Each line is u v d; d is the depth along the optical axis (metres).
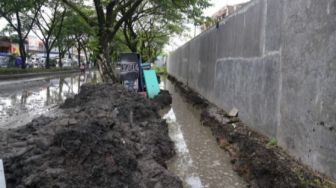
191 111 14.91
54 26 34.12
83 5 24.25
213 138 9.77
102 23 16.70
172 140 9.29
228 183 6.42
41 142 5.46
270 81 7.37
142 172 5.57
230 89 11.12
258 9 8.30
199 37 18.67
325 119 4.94
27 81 25.22
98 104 10.12
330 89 4.80
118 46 34.72
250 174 6.37
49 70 35.91
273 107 7.17
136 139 7.17
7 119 10.23
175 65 35.38
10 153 5.28
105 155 5.05
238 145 7.89
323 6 5.02
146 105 11.50
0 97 15.87
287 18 6.39
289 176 5.29
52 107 12.66
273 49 7.20
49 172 4.64
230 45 11.21
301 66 5.76
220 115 10.95
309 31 5.47
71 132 5.30
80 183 4.56
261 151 6.66
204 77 16.58
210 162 7.61
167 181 5.60
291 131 6.16
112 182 4.73
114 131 6.35
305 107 5.59
